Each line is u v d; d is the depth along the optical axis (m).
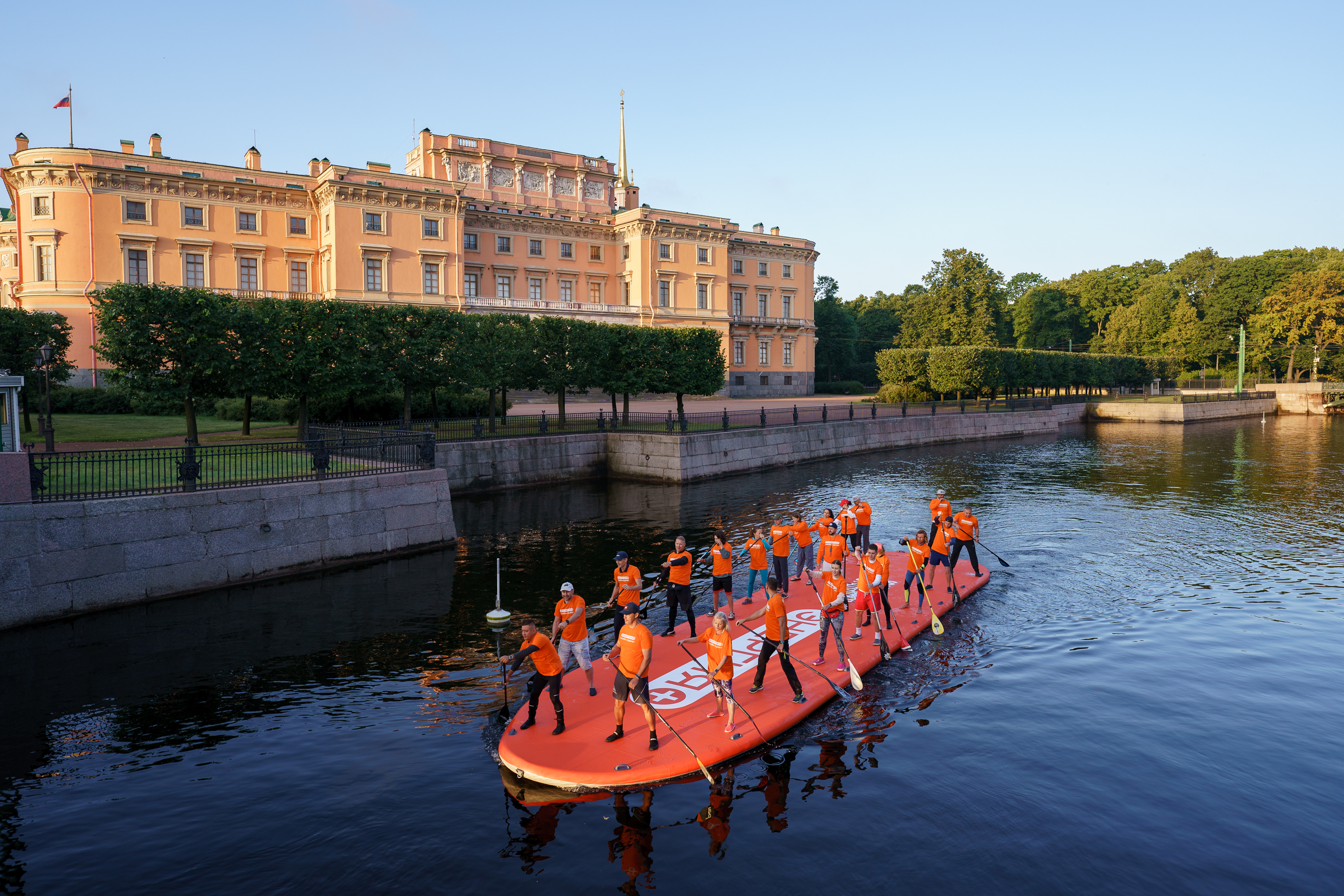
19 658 12.60
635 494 30.22
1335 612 15.21
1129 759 9.35
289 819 8.16
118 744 9.82
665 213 78.88
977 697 11.20
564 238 76.69
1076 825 7.96
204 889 7.03
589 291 78.38
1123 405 70.75
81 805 8.43
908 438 48.41
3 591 13.70
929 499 28.62
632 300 78.19
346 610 15.30
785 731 10.02
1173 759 9.36
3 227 66.88
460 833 7.89
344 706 10.97
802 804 8.39
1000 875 7.15
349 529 19.05
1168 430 62.44
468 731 10.19
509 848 7.64
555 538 22.19
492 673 12.16
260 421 37.25
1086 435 57.38
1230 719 10.49
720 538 13.66
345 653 13.03
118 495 15.63
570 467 34.12
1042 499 28.48
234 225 59.38
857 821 8.05
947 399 65.75
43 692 11.37
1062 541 21.42
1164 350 102.25
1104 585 17.09
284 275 61.78
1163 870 7.22
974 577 17.36
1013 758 9.39
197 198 57.78
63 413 40.69
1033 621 14.61
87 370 52.88
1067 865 7.29
